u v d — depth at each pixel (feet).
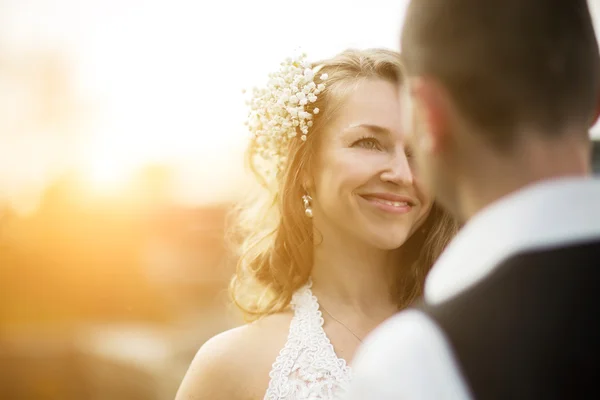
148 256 59.57
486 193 2.91
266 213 7.11
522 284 2.63
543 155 2.79
